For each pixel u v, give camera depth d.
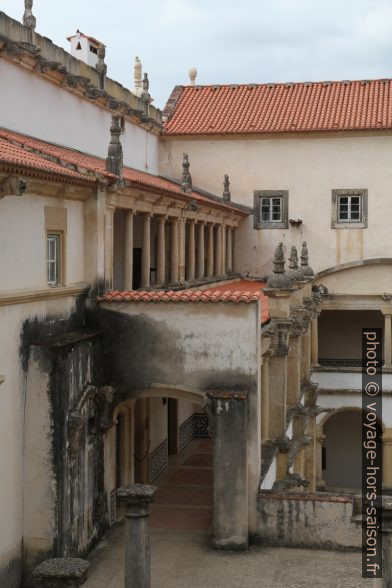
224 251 35.59
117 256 27.09
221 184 38.09
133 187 21.22
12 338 15.88
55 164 17.81
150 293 19.50
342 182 37.34
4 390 15.58
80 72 26.14
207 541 18.98
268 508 18.28
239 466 18.16
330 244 37.59
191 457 30.59
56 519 16.42
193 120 38.69
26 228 16.33
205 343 18.75
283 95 40.03
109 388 19.03
